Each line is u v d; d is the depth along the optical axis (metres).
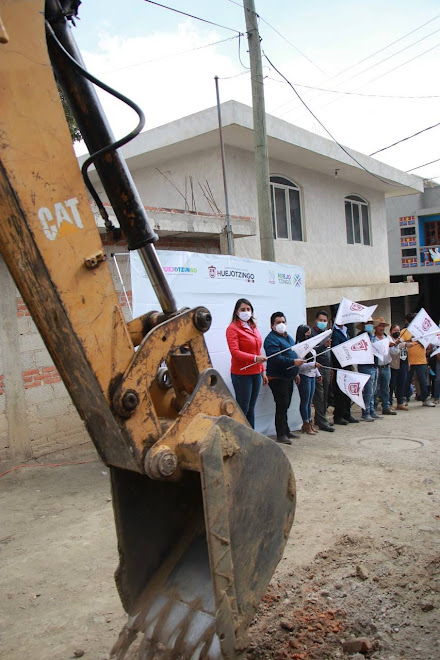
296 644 2.95
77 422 6.80
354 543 4.16
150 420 2.19
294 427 8.18
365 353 7.88
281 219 13.73
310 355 8.02
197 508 2.82
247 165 12.53
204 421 2.25
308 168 14.47
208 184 12.13
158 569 2.68
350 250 16.34
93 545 4.36
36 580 3.83
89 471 6.17
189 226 8.04
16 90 1.94
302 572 3.75
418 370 10.65
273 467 2.44
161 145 11.81
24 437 6.26
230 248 8.57
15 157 1.93
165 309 2.53
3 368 6.08
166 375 2.68
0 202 1.97
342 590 3.49
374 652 2.88
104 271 2.13
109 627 3.25
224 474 2.18
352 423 8.91
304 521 4.66
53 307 2.05
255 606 2.31
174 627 2.43
